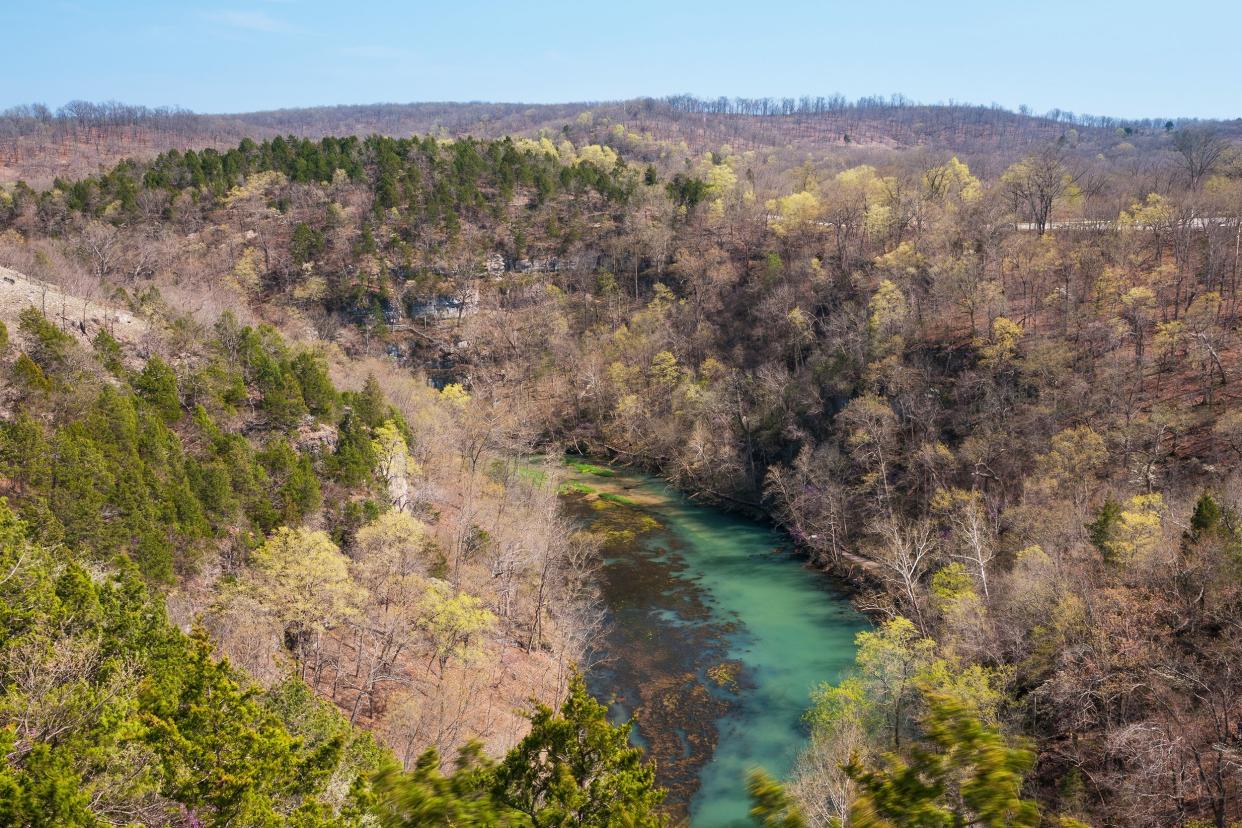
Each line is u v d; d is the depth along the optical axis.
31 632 23.38
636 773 18.72
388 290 119.94
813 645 55.03
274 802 23.05
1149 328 71.62
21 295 65.25
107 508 39.81
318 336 110.50
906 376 74.44
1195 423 59.28
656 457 96.31
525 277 130.00
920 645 39.66
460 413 86.75
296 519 49.53
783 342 96.81
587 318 122.56
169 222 118.56
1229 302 73.00
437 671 46.16
